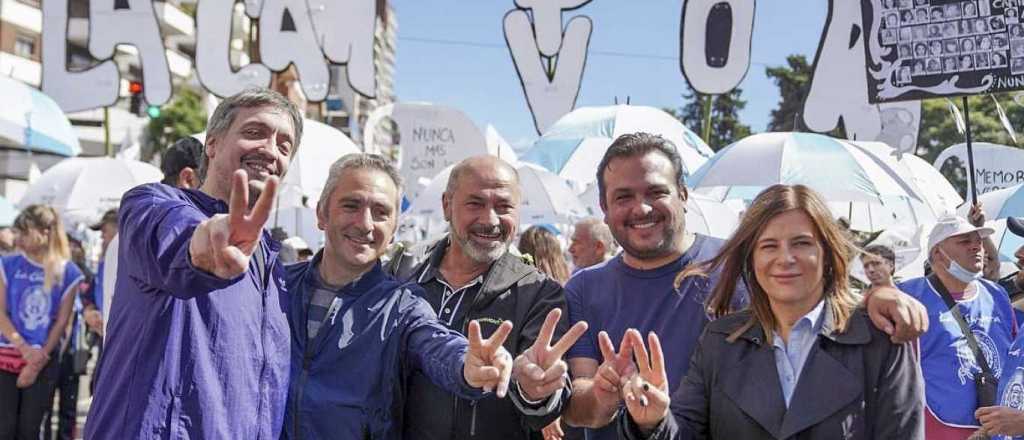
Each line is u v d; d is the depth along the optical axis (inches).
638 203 127.7
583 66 311.1
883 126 287.1
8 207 394.9
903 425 99.6
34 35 1416.1
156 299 95.1
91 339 309.0
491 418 123.6
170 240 84.3
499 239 132.8
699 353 112.0
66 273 262.1
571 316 134.0
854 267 144.4
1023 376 134.7
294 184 296.8
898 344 102.2
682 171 134.1
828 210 107.5
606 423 106.8
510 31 315.3
